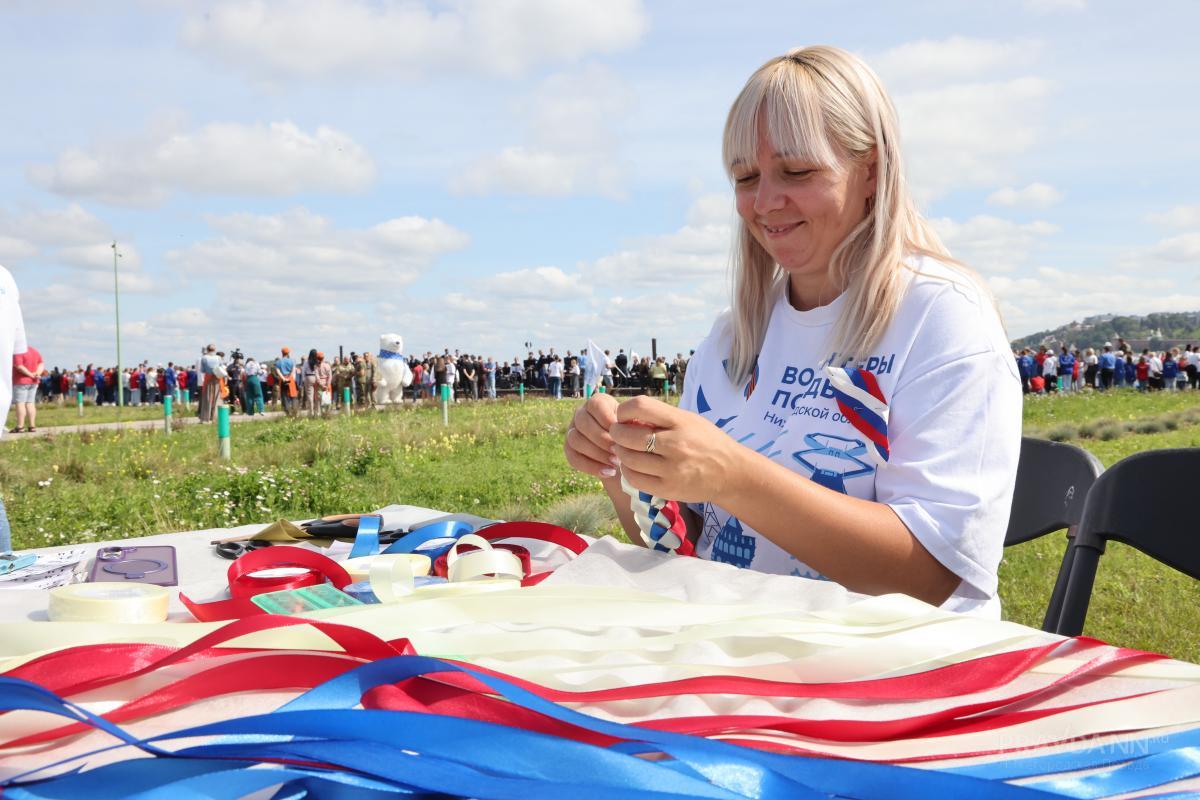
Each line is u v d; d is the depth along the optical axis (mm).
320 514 7805
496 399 38656
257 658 836
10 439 18172
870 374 1521
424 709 726
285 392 31406
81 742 725
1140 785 625
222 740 696
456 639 919
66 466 11727
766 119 1622
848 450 1548
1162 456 1689
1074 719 726
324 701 733
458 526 1580
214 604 1114
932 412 1469
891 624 946
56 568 1519
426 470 11672
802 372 1688
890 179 1604
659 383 35938
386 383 29078
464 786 550
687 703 774
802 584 1131
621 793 525
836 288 1675
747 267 1833
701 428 1289
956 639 891
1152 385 36906
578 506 5668
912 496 1436
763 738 723
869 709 770
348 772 601
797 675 844
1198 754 654
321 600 1116
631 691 786
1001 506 1424
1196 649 4012
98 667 851
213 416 25797
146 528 6594
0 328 3408
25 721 739
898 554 1356
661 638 929
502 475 10867
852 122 1590
